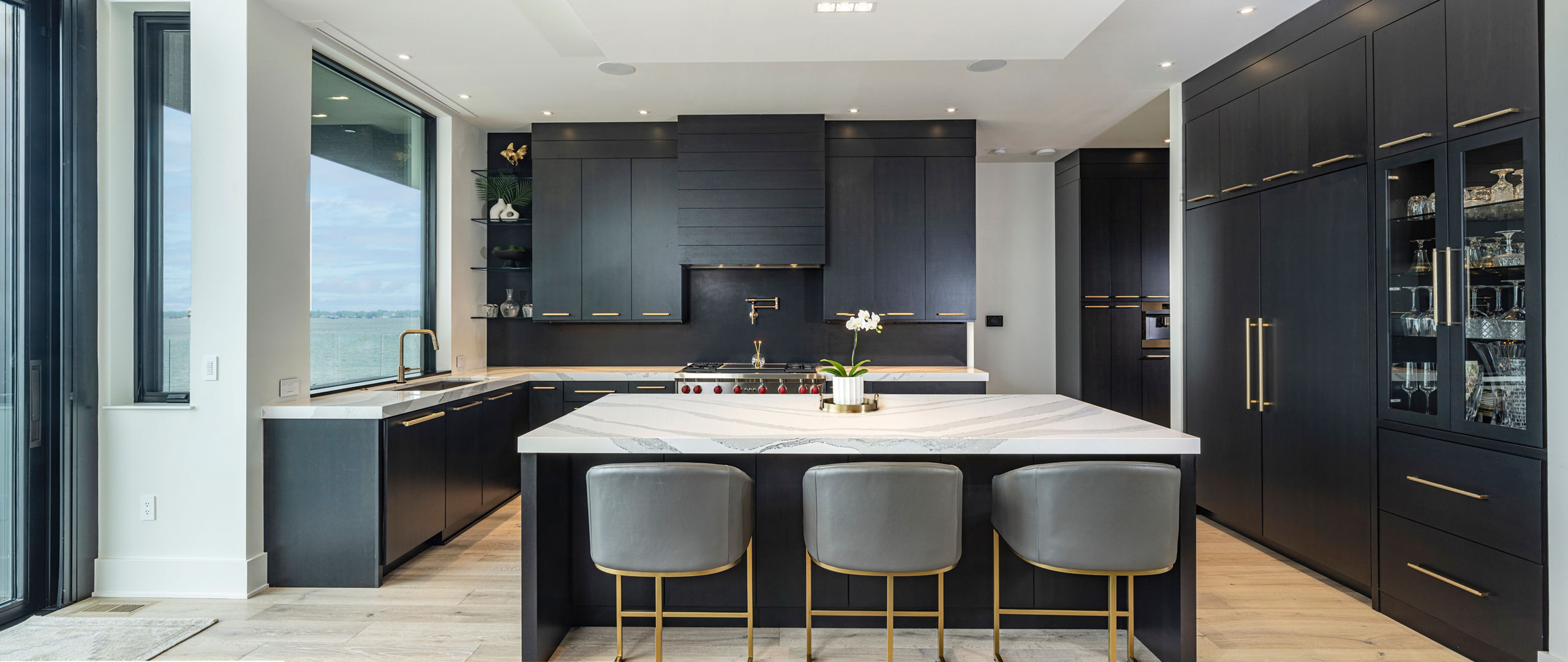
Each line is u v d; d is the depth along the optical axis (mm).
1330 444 3125
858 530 2086
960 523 2158
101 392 3002
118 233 3031
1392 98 2771
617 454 2500
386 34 3438
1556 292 2191
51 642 2562
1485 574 2412
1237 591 3104
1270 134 3467
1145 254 5992
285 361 3197
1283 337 3410
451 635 2650
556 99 4551
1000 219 6484
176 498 2984
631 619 2736
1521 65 2273
